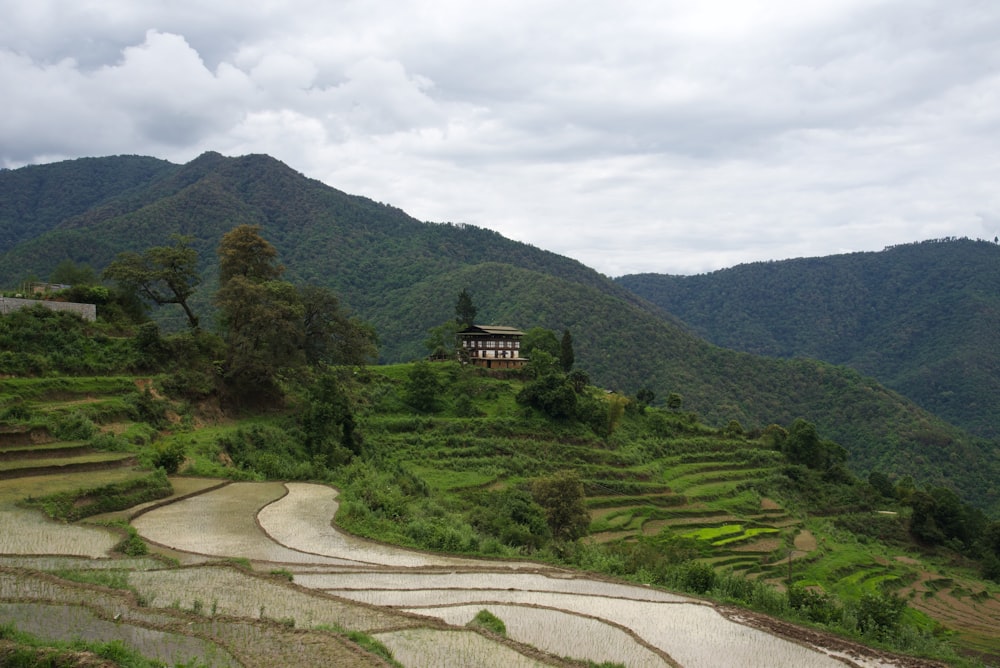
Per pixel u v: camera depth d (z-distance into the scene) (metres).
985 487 161.75
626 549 55.03
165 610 23.30
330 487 55.72
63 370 62.25
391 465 78.25
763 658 27.77
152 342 71.81
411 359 192.88
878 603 36.25
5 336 60.53
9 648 17.33
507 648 24.14
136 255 81.00
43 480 41.88
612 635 27.86
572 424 110.06
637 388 196.50
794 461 130.62
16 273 169.62
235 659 19.81
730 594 39.78
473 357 136.12
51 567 28.25
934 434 180.12
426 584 33.59
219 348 80.88
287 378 86.38
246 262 84.88
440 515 55.00
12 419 48.66
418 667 21.83
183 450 54.69
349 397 94.00
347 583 31.94
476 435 98.44
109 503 40.25
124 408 58.88
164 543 34.97
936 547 110.19
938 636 58.28
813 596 38.59
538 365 126.75
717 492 103.94
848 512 116.19
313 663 20.03
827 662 27.89
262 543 37.28
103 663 17.30
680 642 28.80
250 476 55.72
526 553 47.94
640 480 100.19
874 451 180.12
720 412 192.12
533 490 70.62
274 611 25.47
